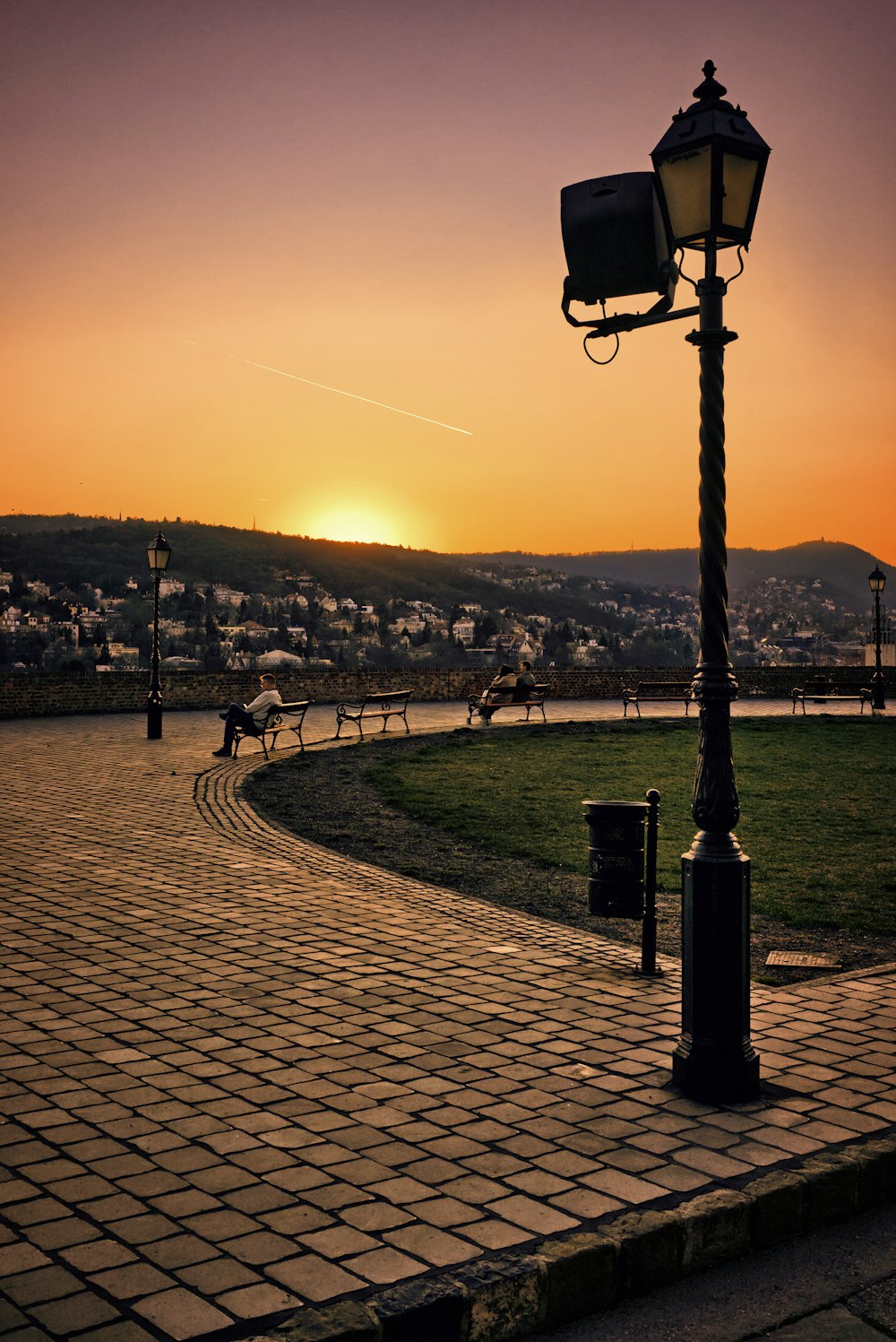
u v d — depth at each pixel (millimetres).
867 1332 3289
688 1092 4633
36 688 25484
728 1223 3658
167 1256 3236
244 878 8906
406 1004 5785
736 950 4656
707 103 5016
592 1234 3445
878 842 11453
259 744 19109
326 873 9281
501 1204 3627
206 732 21203
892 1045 5348
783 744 20719
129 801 12500
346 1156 3945
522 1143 4105
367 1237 3383
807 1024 5684
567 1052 5109
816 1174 3912
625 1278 3424
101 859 9383
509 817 12492
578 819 12391
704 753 4930
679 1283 3537
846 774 16672
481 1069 4859
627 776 15812
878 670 29031
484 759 17594
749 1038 4723
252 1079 4660
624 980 6406
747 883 4770
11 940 6789
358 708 28672
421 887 9016
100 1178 3723
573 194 5270
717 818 4789
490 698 23781
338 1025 5418
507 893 9078
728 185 5008
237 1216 3492
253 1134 4109
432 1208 3580
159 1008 5590
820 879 9719
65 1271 3139
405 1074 4777
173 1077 4664
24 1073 4656
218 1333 2861
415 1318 3012
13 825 10828
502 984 6223
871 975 6668
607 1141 4141
